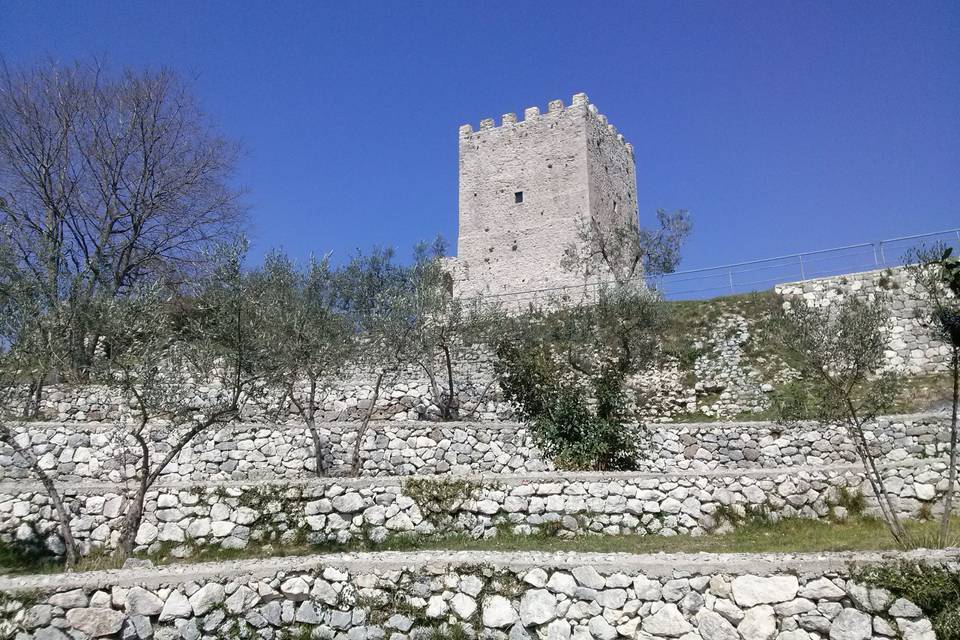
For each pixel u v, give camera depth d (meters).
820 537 11.23
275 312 14.88
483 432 15.50
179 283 18.17
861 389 17.12
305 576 8.81
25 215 23.52
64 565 10.22
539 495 12.05
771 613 8.20
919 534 10.26
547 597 8.62
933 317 11.80
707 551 10.05
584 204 37.72
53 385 16.97
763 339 23.25
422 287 19.67
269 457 15.02
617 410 15.28
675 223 31.44
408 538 11.30
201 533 11.19
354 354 18.53
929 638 7.79
